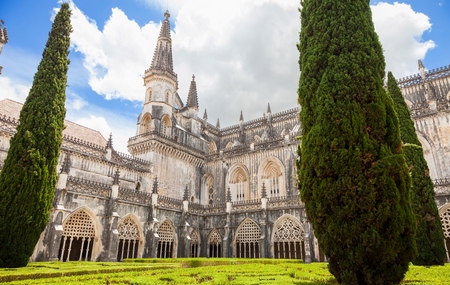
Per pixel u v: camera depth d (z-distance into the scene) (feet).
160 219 118.93
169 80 176.55
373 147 37.96
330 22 46.57
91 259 95.25
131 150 161.27
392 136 39.83
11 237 64.39
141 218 112.47
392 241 34.30
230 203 131.54
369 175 36.47
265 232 117.60
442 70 151.23
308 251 103.91
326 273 52.54
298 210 113.91
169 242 121.70
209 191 176.35
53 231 84.64
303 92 46.03
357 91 40.81
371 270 34.14
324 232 38.27
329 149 39.34
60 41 87.15
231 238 126.31
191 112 200.44
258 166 157.89
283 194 146.20
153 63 182.09
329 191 37.96
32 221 67.92
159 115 165.27
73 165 117.50
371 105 40.14
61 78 84.23
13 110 122.72
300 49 51.29
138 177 143.02
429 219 76.74
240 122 214.48
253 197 154.71
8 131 103.60
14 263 63.36
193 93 209.15
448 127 119.85
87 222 96.73
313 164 40.45
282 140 155.33
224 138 219.61
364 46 43.34
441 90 148.25
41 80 80.53
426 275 47.01
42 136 75.00
